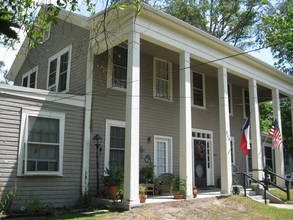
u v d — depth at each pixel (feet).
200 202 30.94
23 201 27.50
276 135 44.39
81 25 35.35
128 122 27.81
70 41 38.50
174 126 42.14
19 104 28.58
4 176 26.78
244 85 56.24
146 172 36.40
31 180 28.35
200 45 36.11
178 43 33.45
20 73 51.78
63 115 31.48
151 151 38.65
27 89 29.14
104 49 33.45
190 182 31.22
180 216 26.09
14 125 27.99
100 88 35.09
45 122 30.19
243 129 39.47
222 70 38.86
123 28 30.50
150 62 40.83
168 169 40.40
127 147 27.37
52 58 41.81
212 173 46.88
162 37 31.86
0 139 26.99
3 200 26.37
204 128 47.11
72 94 32.86
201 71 47.88
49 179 29.53
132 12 29.43
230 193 35.50
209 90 49.67
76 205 30.50
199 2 75.36
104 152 34.04
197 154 45.52
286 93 52.70
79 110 32.91
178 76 44.60
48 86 41.34
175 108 42.86
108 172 31.60
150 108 39.65
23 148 28.19
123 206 26.45
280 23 56.95
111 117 35.42
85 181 31.76
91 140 33.19
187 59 34.09
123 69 37.99
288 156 81.97
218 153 48.75
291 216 28.30
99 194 31.17
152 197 32.07
